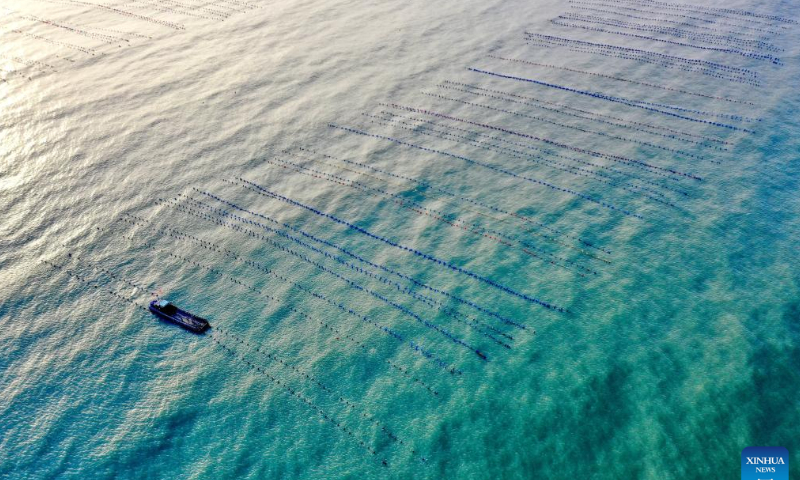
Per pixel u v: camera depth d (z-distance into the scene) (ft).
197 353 183.52
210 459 155.53
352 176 260.01
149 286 207.21
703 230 222.28
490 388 170.40
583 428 158.92
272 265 215.51
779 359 173.68
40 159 269.23
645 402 164.25
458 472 150.92
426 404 167.22
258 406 168.04
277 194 250.16
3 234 228.63
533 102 308.19
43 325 193.06
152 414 166.09
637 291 199.00
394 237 226.99
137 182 256.73
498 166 263.49
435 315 194.49
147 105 309.83
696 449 152.97
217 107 309.42
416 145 278.87
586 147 272.92
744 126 280.51
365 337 187.73
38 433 161.58
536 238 223.71
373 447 157.28
